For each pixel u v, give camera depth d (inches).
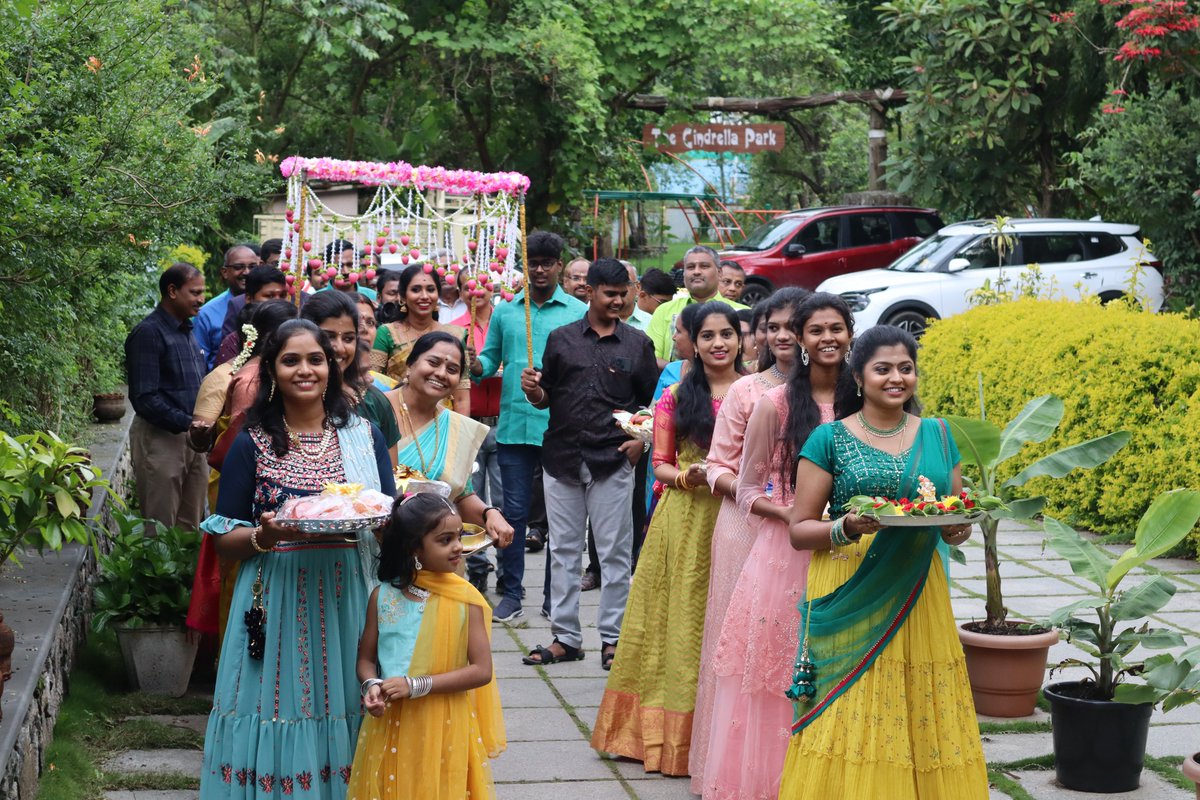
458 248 338.3
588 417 253.4
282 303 213.8
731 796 180.5
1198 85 645.9
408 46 794.2
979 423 221.6
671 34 834.2
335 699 157.5
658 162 1160.2
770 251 794.8
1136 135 639.8
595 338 258.8
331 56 778.8
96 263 258.1
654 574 209.0
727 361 207.8
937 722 156.9
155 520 261.6
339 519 148.3
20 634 200.8
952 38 735.1
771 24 850.8
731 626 182.7
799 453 172.7
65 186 242.5
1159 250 700.7
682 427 208.1
